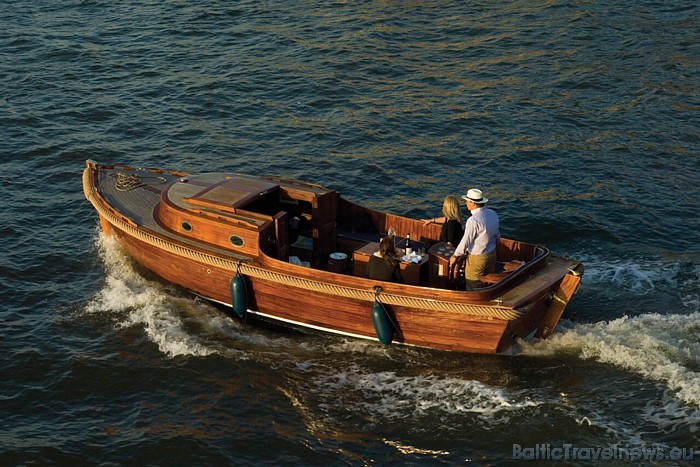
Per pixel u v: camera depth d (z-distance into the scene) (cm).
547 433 1866
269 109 3759
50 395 2003
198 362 2119
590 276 2508
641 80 4084
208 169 3222
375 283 2075
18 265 2541
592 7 5197
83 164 3228
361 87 4009
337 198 2391
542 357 2114
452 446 1842
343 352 2167
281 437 1877
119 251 2591
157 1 5228
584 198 2995
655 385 1989
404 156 3341
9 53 4325
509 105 3819
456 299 2017
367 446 1848
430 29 4847
